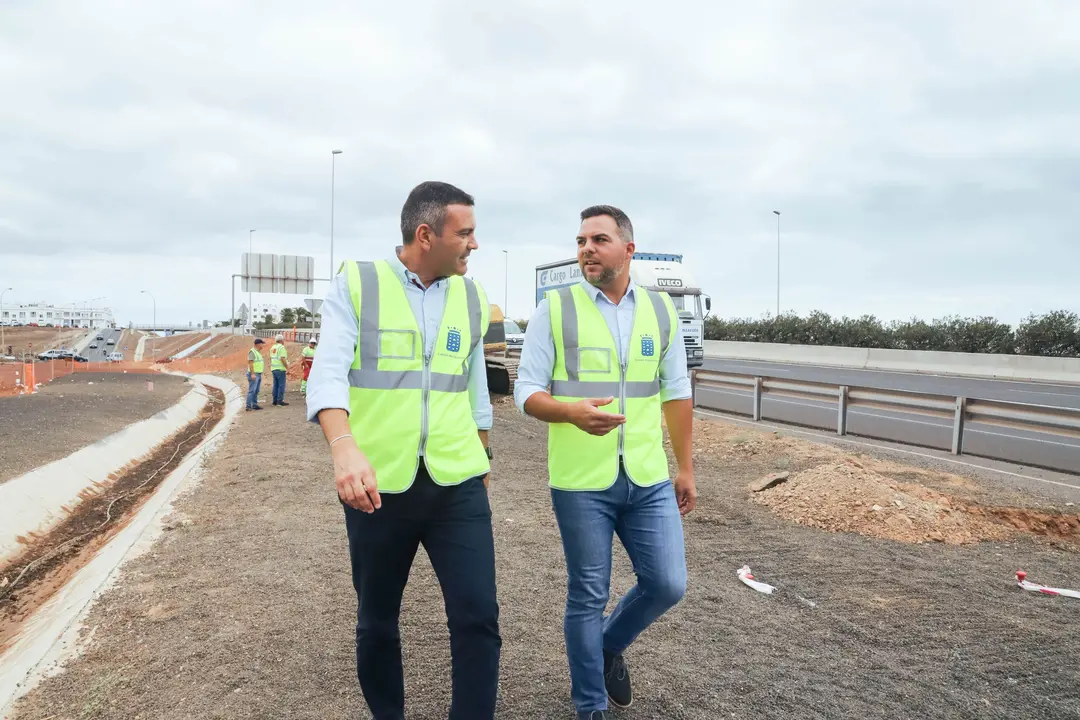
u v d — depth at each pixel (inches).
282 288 1526.8
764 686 117.5
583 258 101.7
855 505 221.0
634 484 98.5
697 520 223.6
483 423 99.9
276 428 513.3
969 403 333.1
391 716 92.2
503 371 669.9
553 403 93.2
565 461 99.2
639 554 100.9
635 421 100.7
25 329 5319.9
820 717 107.8
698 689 116.3
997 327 1008.9
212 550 206.2
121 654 134.6
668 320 106.1
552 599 159.6
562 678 121.3
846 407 398.6
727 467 313.1
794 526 217.8
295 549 204.8
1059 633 139.3
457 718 83.0
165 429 635.5
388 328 85.9
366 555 85.9
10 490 325.4
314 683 120.6
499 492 270.7
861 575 173.2
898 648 132.6
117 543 227.9
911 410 362.3
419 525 85.6
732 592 161.9
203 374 1515.7
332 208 1517.0
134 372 1606.8
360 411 85.1
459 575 84.2
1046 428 300.2
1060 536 214.7
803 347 1193.4
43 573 260.5
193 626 147.5
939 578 170.9
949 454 339.6
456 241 86.7
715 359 1315.2
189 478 343.9
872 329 1186.0
